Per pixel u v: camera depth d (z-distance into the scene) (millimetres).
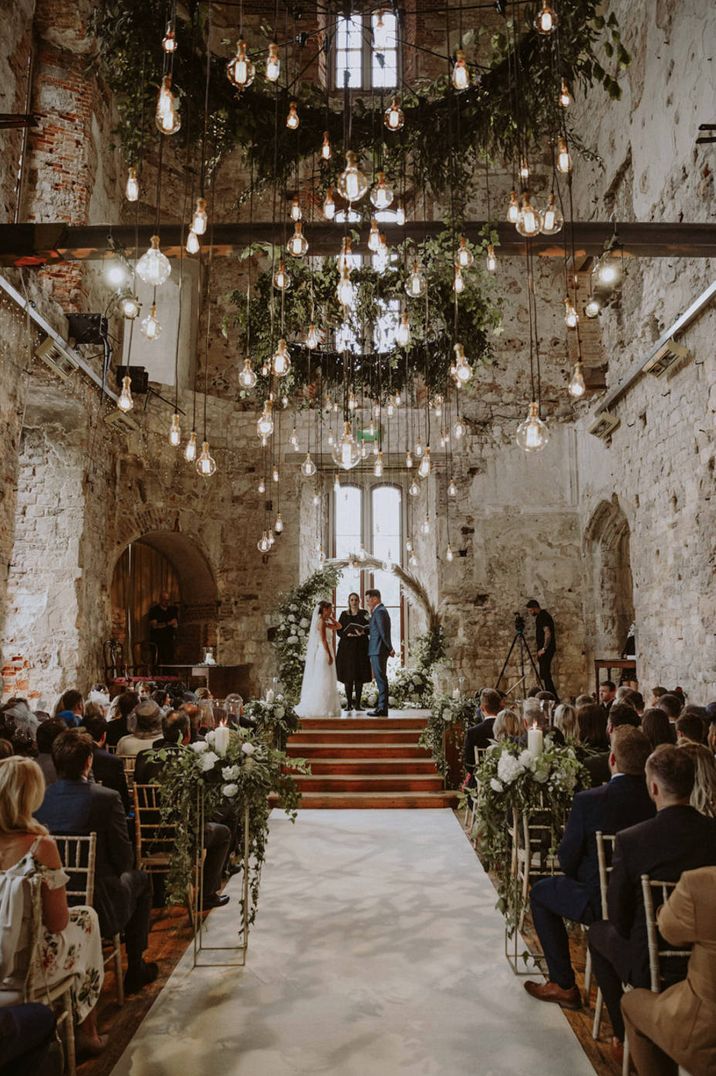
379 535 15883
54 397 10578
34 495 11062
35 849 2977
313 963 4527
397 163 6887
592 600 14703
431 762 9836
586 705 5426
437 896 5734
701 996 2492
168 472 13719
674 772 3096
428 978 4312
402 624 15984
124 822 4082
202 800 4828
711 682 9016
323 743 10562
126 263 6785
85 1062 3418
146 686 11172
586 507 14508
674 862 2996
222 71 6258
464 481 15094
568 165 5078
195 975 4367
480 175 15281
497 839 4648
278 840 7438
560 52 5832
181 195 14891
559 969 3979
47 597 10914
